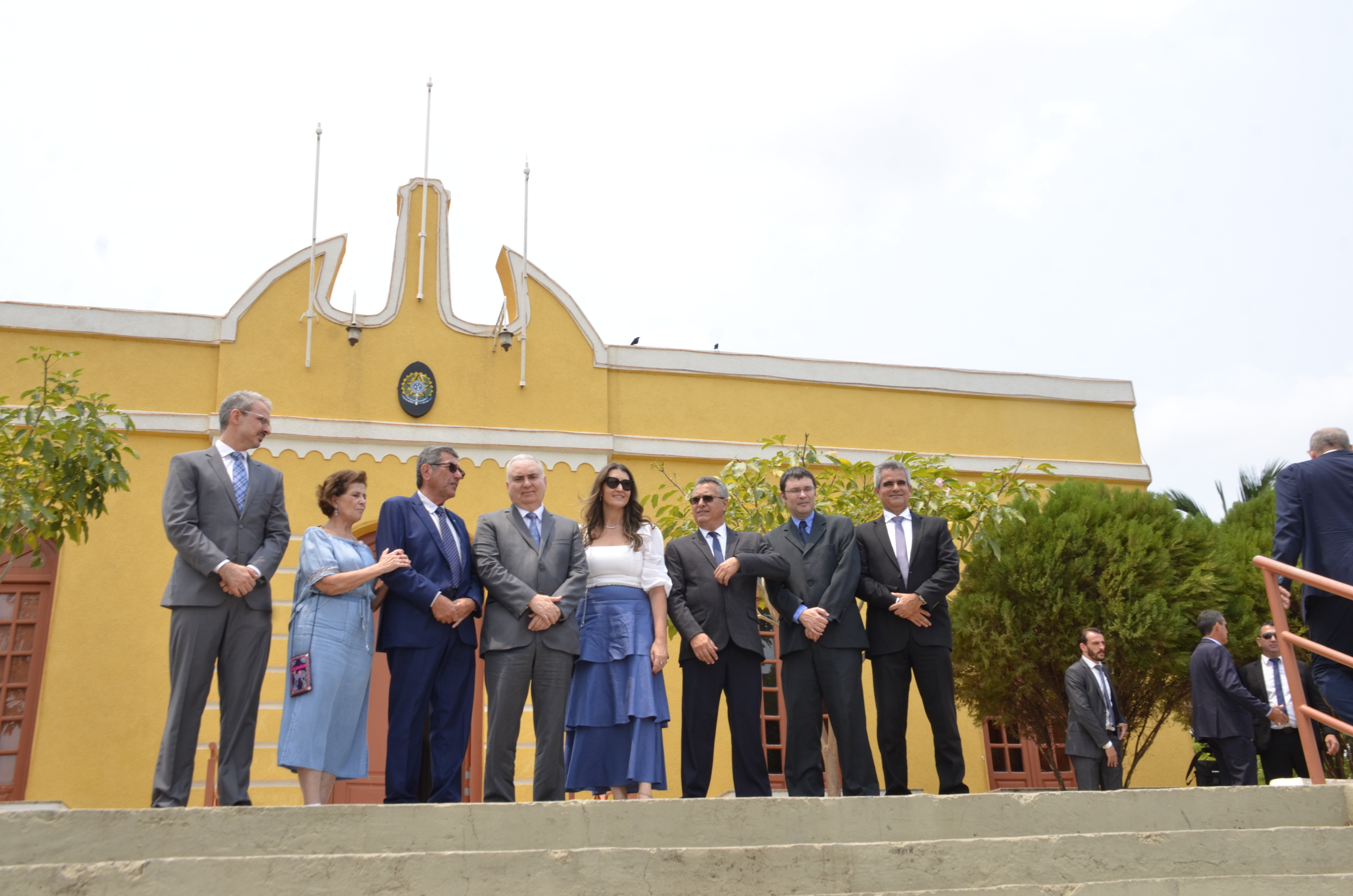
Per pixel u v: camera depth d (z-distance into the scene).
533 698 5.48
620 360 12.35
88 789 9.75
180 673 4.85
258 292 11.29
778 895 4.03
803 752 5.93
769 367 12.78
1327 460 5.63
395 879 3.75
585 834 4.34
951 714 6.15
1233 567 10.80
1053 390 13.70
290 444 10.95
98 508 8.41
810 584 6.11
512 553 5.65
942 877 4.21
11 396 10.44
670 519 10.08
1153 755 12.44
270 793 9.98
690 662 5.98
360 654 5.34
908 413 13.13
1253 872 4.53
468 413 11.57
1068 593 10.29
